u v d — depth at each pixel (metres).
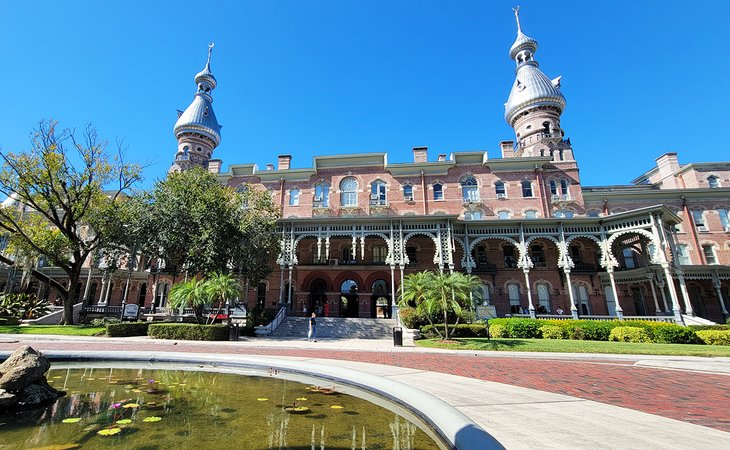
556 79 42.66
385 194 33.09
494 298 28.95
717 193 32.28
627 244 28.42
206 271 21.69
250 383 7.13
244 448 3.72
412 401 5.17
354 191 33.62
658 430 4.21
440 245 25.30
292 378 7.69
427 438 4.09
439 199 32.44
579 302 28.59
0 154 22.64
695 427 4.38
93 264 29.84
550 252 29.59
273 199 34.09
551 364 10.77
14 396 5.21
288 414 5.02
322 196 33.88
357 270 29.38
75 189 24.42
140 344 14.78
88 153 24.58
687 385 7.51
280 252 26.06
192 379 7.47
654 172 39.84
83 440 3.96
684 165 36.06
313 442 3.92
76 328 21.31
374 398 5.98
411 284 18.75
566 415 4.81
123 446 3.76
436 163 32.66
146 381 7.21
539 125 39.16
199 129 45.00
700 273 27.33
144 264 35.03
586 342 16.23
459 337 18.70
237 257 22.31
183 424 4.52
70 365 9.05
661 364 10.38
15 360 5.74
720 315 28.47
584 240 29.70
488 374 8.67
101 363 9.30
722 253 30.92
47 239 25.08
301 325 22.58
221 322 23.56
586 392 6.64
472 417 4.64
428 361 11.04
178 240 21.48
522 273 29.34
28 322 24.16
